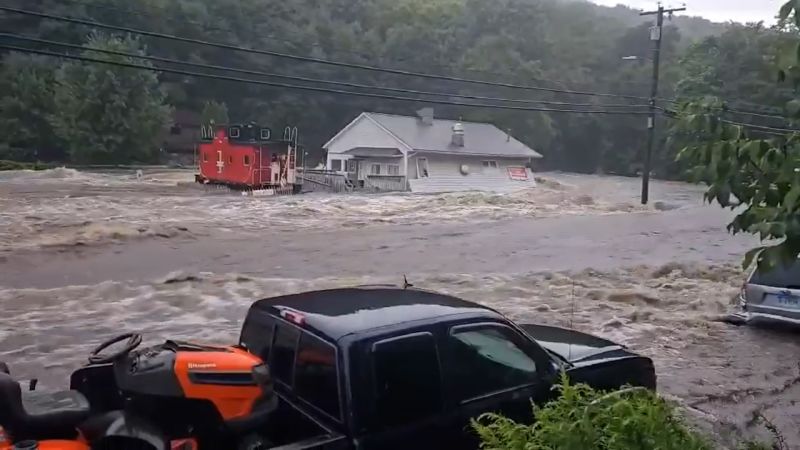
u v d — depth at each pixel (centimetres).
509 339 498
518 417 486
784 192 317
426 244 2306
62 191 3712
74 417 375
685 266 1898
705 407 799
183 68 8962
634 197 4981
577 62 11112
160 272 1683
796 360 1016
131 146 8106
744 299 1228
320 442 401
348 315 461
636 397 345
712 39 8400
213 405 392
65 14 8319
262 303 506
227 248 2094
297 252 2064
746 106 4747
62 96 7806
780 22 306
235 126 4459
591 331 1159
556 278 1702
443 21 11025
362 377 418
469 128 5778
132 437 386
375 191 4694
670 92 9531
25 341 1023
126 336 444
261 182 4262
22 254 1838
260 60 8638
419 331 449
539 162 10069
